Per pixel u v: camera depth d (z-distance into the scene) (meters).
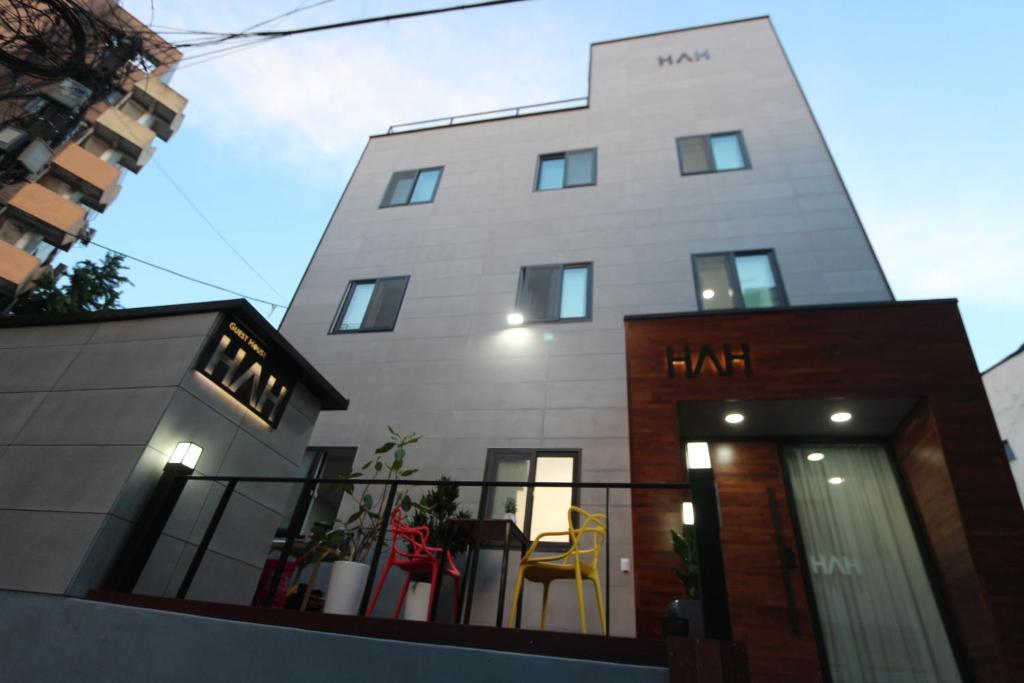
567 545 6.31
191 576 3.40
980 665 4.52
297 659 2.88
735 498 5.93
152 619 3.12
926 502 5.29
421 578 4.86
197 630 3.05
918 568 5.27
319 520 7.25
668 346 6.07
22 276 11.10
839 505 5.77
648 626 4.70
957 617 4.84
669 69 11.79
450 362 8.33
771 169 9.37
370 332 9.05
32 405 4.19
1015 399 10.45
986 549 4.50
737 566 5.50
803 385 5.54
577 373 7.75
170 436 3.91
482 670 2.68
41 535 3.46
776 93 10.58
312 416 5.46
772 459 6.11
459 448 7.40
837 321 5.85
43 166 11.12
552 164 10.77
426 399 8.00
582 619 3.52
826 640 5.11
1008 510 4.59
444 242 9.99
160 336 4.38
